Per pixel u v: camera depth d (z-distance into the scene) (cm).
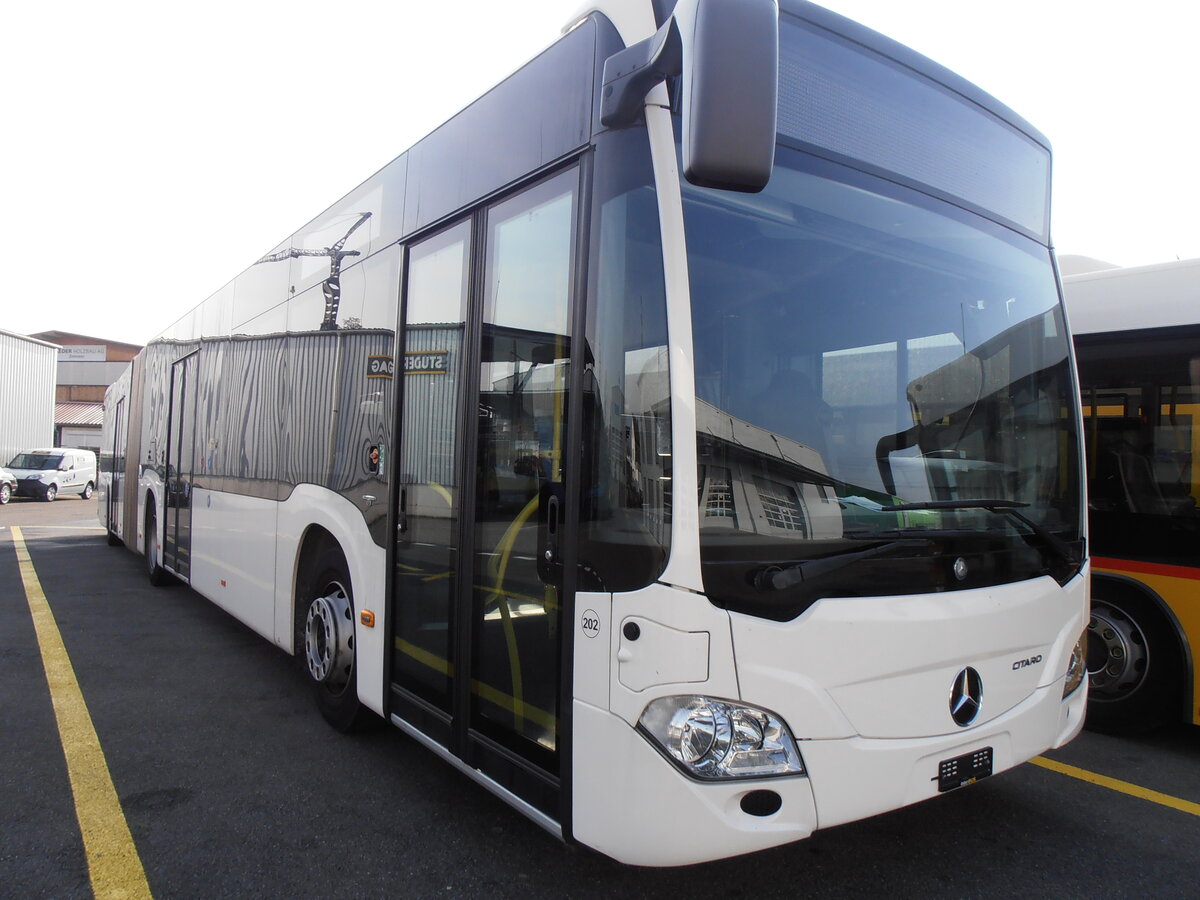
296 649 475
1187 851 320
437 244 350
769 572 230
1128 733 456
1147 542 444
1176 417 438
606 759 235
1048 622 292
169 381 841
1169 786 388
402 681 355
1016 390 315
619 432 238
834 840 324
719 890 284
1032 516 308
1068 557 311
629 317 239
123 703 484
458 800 356
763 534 233
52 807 345
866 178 282
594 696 239
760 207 254
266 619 517
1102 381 468
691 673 221
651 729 225
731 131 202
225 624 708
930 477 276
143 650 611
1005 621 272
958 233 307
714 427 232
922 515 263
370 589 384
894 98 294
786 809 229
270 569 514
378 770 388
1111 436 463
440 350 339
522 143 296
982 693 267
